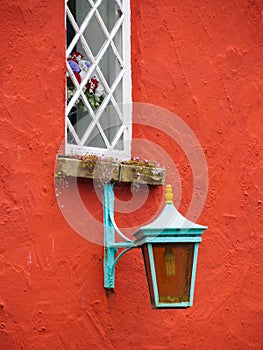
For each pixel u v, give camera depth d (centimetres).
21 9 652
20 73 648
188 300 630
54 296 643
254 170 755
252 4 771
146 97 706
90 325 657
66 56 679
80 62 691
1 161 632
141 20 709
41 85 656
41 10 661
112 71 710
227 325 723
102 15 716
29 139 645
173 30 725
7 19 646
